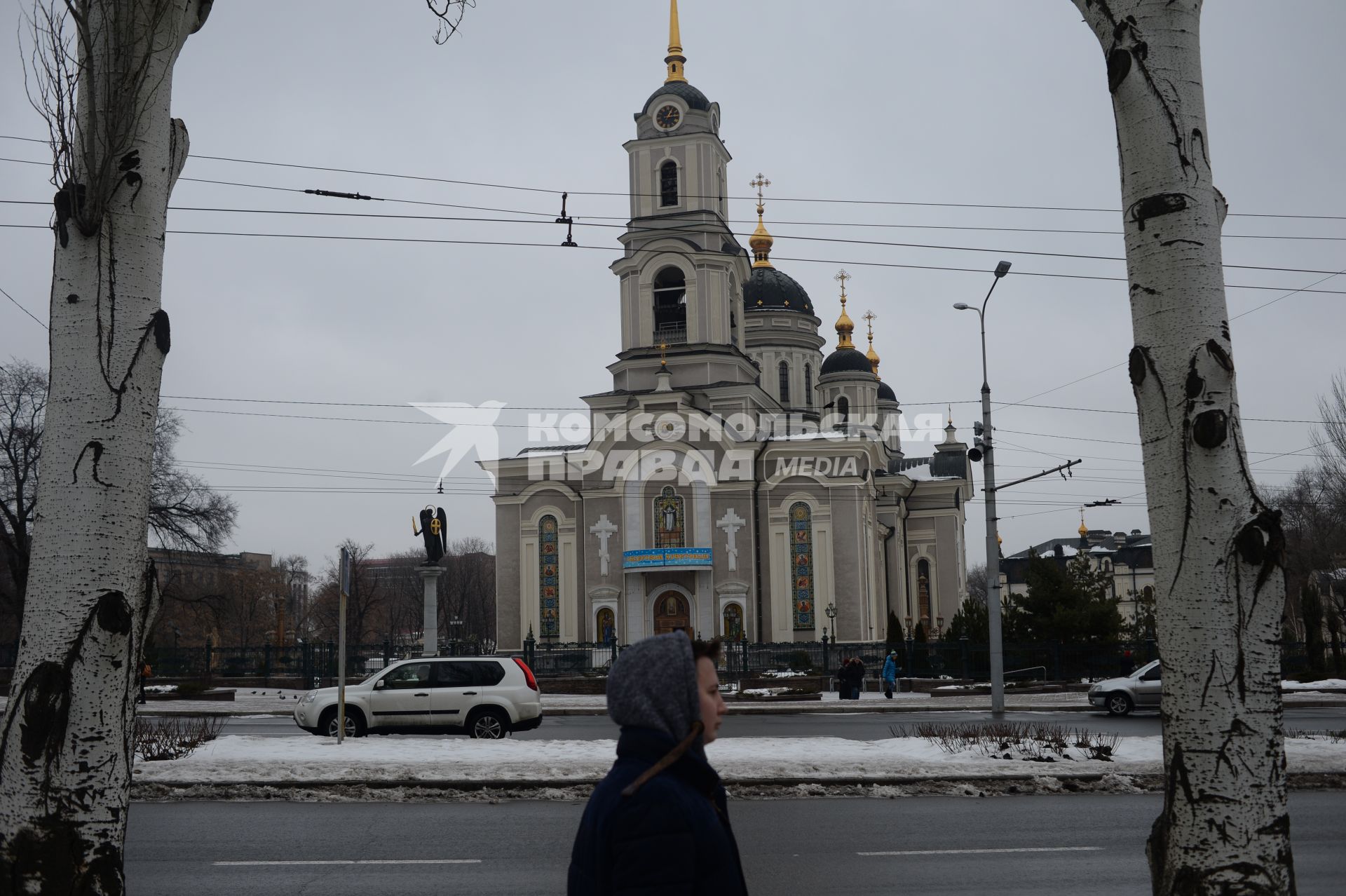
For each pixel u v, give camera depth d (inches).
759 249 3228.3
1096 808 561.6
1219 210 302.2
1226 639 277.0
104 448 280.2
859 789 610.5
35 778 263.1
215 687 1774.1
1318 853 450.3
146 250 292.8
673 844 141.6
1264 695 275.4
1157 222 296.4
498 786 611.5
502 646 2343.8
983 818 533.3
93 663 270.7
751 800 594.6
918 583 2955.2
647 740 151.8
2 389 1939.0
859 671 1584.6
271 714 1311.5
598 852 147.1
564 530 2345.0
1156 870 282.2
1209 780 273.1
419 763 657.0
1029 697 1539.1
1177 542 284.8
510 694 890.1
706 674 167.3
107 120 287.9
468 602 4899.1
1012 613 1899.6
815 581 2257.6
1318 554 2308.1
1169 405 289.9
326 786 609.6
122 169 289.3
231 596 2947.8
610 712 157.0
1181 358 289.7
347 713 883.4
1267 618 278.1
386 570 5187.0
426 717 884.0
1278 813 272.1
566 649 2065.7
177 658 1934.1
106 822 268.2
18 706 266.7
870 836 487.8
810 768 638.5
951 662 1892.2
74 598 272.4
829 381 3174.2
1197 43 304.2
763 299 3134.8
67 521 276.4
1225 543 279.9
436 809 571.8
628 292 2413.9
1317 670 1796.3
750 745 745.0
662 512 2284.7
